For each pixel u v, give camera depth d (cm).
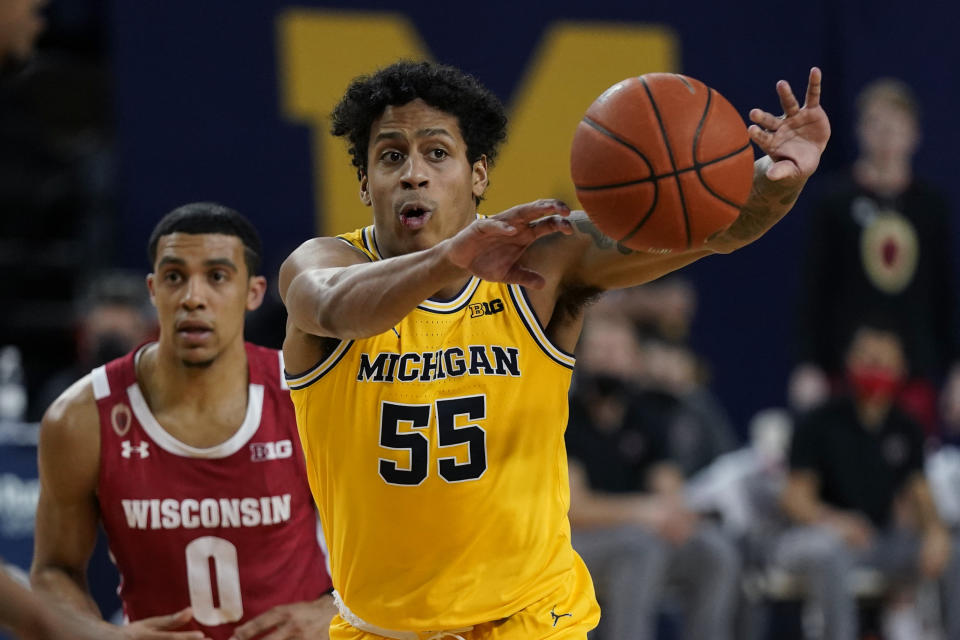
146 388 1377
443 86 1081
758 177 1048
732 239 1076
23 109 3759
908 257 2875
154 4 2917
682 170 930
